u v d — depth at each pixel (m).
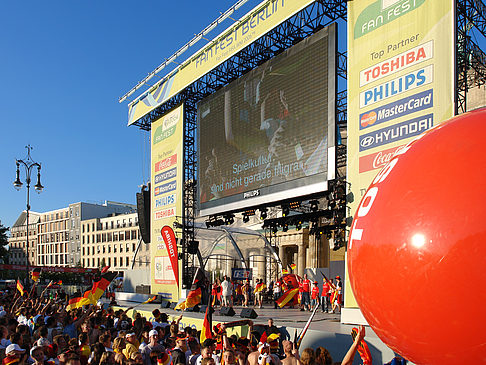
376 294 2.07
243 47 18.08
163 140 24.97
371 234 2.11
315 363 4.58
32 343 7.62
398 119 12.03
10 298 16.19
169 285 22.69
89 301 11.28
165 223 23.89
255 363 6.23
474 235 1.74
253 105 18.53
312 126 15.65
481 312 1.70
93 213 100.62
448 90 10.97
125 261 84.62
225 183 19.78
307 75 16.05
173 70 22.80
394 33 12.38
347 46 13.72
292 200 16.78
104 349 6.30
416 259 1.86
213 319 13.54
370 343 9.10
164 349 6.91
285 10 16.19
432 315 1.82
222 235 30.44
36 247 113.19
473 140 1.95
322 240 34.31
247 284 21.75
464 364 1.81
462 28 13.45
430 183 1.95
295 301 19.62
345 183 14.10
